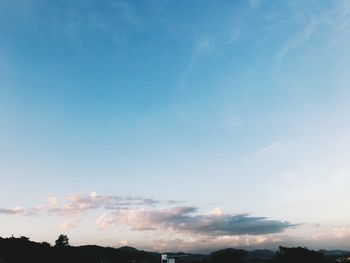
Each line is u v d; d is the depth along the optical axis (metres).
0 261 128.62
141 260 184.38
